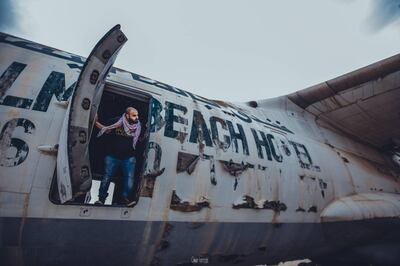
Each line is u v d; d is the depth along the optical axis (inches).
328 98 502.0
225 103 368.2
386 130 574.9
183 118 253.3
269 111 445.7
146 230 206.5
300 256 387.2
